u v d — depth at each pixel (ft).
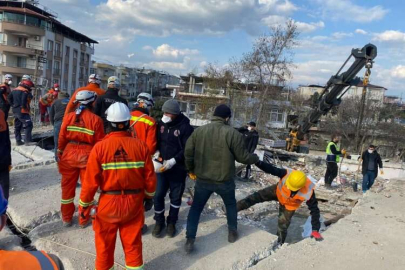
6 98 29.63
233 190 13.41
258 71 108.17
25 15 132.57
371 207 21.06
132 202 9.79
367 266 13.23
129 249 10.11
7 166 14.71
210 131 12.59
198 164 12.82
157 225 13.91
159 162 13.16
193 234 12.92
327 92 49.37
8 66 131.03
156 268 11.76
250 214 24.40
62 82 157.07
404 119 130.21
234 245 13.73
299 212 27.48
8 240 13.34
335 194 33.09
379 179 42.04
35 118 49.49
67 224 14.34
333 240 15.52
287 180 15.78
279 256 13.48
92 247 12.80
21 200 17.12
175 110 12.91
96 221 9.93
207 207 21.20
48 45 141.69
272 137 115.55
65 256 12.03
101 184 9.79
